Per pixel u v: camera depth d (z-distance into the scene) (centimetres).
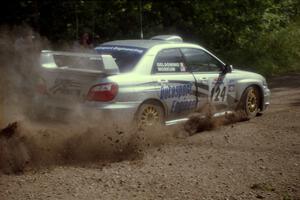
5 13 1895
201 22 1956
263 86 934
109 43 830
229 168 605
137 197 507
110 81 692
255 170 597
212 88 834
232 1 1911
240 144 721
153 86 738
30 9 1898
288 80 1502
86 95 700
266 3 1953
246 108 895
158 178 566
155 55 760
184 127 801
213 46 1891
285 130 805
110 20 1936
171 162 630
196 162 630
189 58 812
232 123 873
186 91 789
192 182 554
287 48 1873
